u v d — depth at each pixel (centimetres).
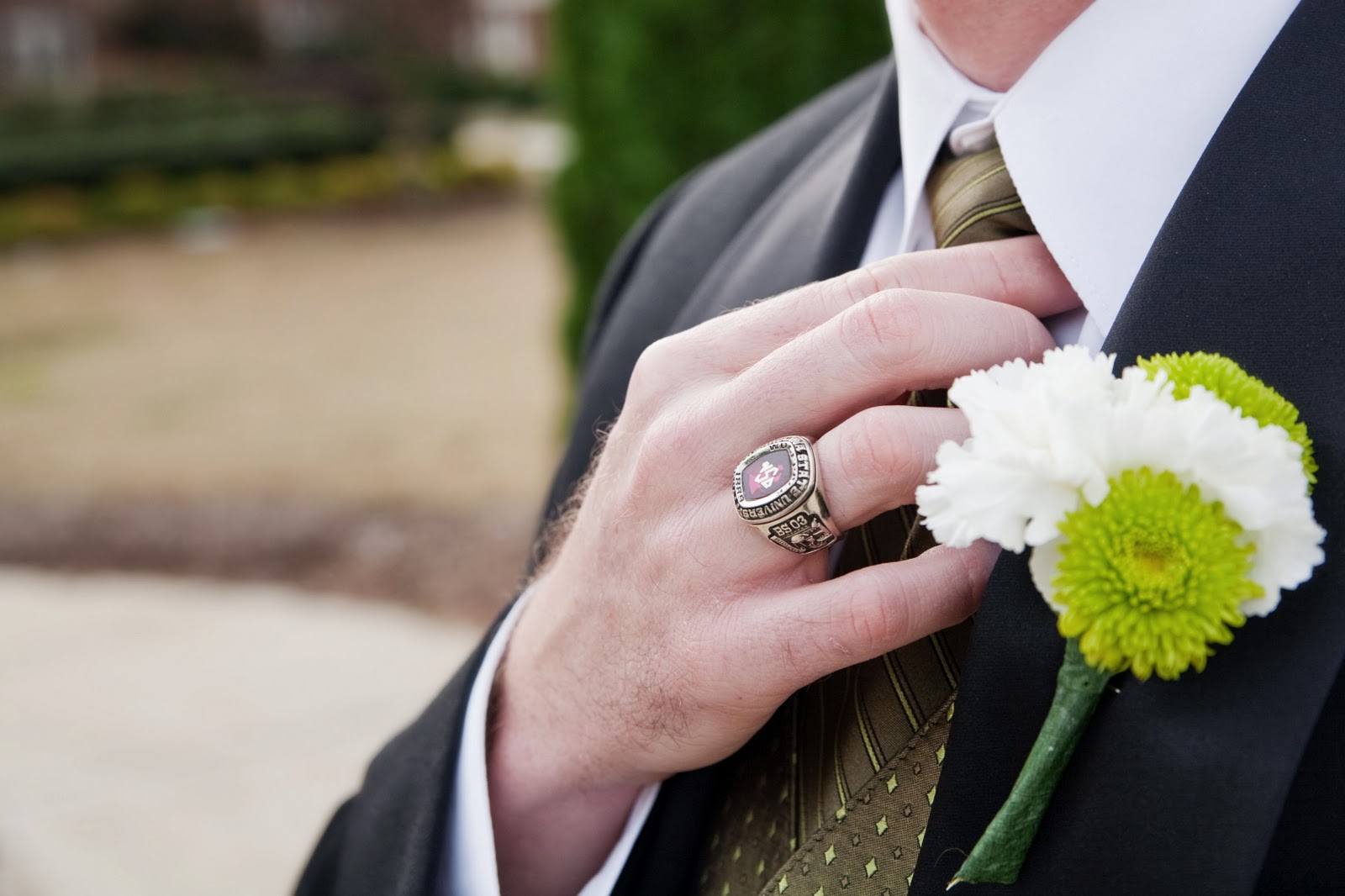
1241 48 45
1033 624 42
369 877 55
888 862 46
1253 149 43
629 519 49
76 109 1059
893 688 47
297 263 732
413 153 1051
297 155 997
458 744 55
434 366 478
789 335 48
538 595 54
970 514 39
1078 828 40
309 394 441
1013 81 49
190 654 225
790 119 69
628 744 50
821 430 46
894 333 45
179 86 1262
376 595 257
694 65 133
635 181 138
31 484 347
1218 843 39
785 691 47
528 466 345
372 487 332
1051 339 45
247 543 291
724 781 53
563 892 55
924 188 51
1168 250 43
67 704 205
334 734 191
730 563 47
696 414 47
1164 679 40
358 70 1059
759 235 61
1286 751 39
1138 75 46
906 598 45
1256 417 39
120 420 414
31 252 766
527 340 517
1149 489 38
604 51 143
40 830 163
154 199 875
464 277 675
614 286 75
